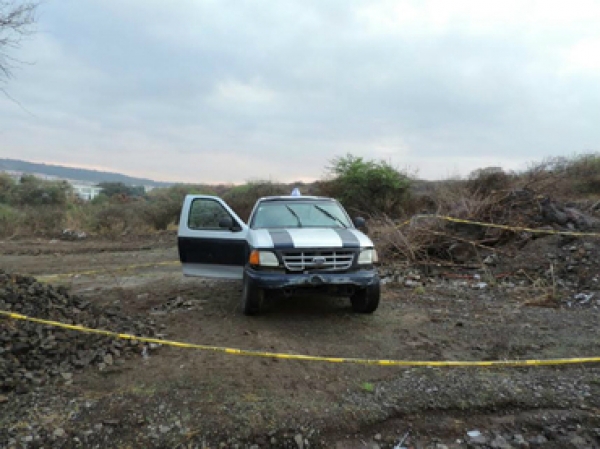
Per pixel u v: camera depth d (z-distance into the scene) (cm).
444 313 605
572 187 1399
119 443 300
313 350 467
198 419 324
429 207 1381
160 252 1337
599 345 464
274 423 321
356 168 1564
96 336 462
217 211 671
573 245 828
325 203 711
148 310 644
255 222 663
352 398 357
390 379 393
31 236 1766
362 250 563
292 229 619
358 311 600
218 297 707
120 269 1034
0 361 388
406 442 310
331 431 318
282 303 655
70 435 306
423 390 368
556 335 500
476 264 880
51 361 411
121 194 2809
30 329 448
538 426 322
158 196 2358
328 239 565
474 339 497
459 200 1130
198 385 377
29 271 1032
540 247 862
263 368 415
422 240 966
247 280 555
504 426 324
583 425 320
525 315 586
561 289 706
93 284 850
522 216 982
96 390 370
